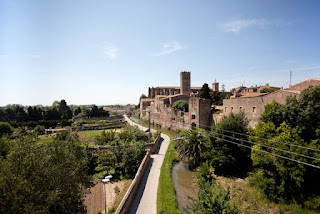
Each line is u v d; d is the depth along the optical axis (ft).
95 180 88.94
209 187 45.47
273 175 70.90
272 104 83.92
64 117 364.58
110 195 74.59
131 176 92.63
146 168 101.04
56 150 46.50
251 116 119.24
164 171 95.55
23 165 36.11
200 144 105.50
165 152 130.62
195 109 176.14
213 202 39.45
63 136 133.18
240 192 75.41
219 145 94.84
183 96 274.16
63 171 41.81
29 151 38.47
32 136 41.42
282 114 75.46
